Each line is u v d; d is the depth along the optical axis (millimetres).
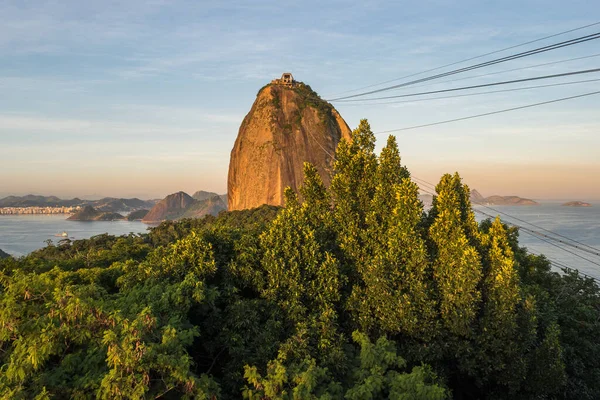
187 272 14273
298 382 10734
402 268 14922
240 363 12352
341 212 17047
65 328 10383
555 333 16094
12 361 9555
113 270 17141
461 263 14625
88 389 9570
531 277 22469
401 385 10875
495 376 15070
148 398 9414
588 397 18000
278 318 13922
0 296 12461
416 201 15859
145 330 10008
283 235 15156
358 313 14898
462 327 14297
